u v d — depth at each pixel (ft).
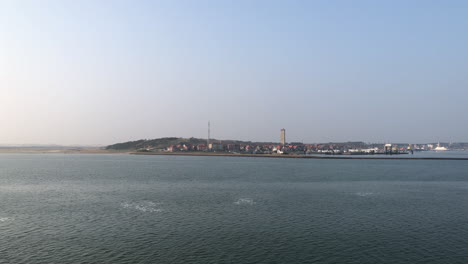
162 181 393.50
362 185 362.33
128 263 127.95
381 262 130.52
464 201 260.62
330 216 204.85
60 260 130.62
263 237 161.07
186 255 136.67
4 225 181.06
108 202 249.14
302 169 619.26
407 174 513.86
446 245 150.41
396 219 197.88
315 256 136.56
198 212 214.28
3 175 467.52
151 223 185.88
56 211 216.13
